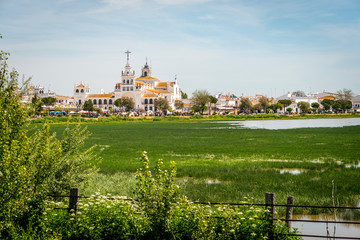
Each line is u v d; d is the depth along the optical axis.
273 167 35.16
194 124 120.88
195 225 13.77
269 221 13.85
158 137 69.06
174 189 13.98
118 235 14.27
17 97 14.53
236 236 13.70
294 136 69.62
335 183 27.39
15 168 12.98
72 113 182.38
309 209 20.89
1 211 12.77
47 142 16.80
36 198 14.36
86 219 14.61
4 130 13.25
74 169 19.89
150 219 13.84
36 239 13.44
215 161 38.66
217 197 23.19
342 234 17.92
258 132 81.19
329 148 49.91
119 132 82.06
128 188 24.44
